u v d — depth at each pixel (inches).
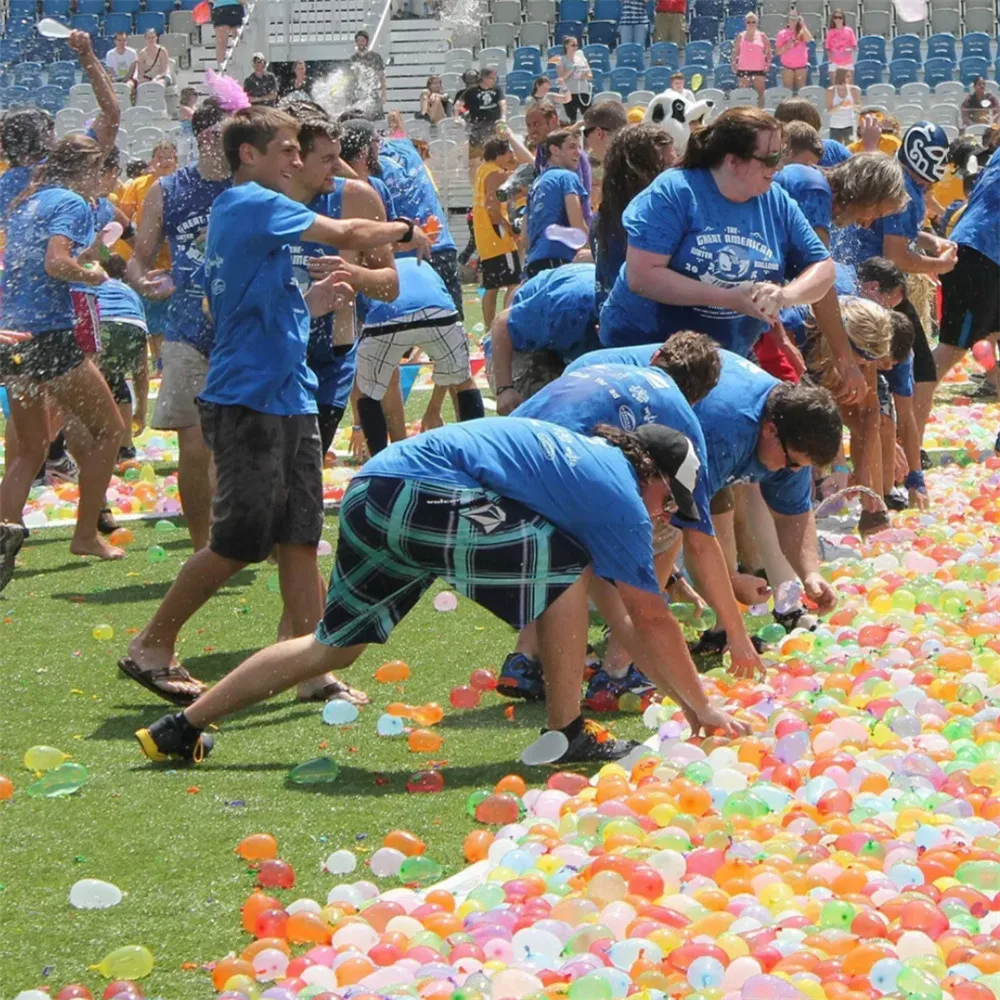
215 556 375.6
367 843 300.5
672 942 242.2
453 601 483.5
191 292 483.5
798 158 545.3
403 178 679.1
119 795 325.7
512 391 464.4
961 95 1771.7
